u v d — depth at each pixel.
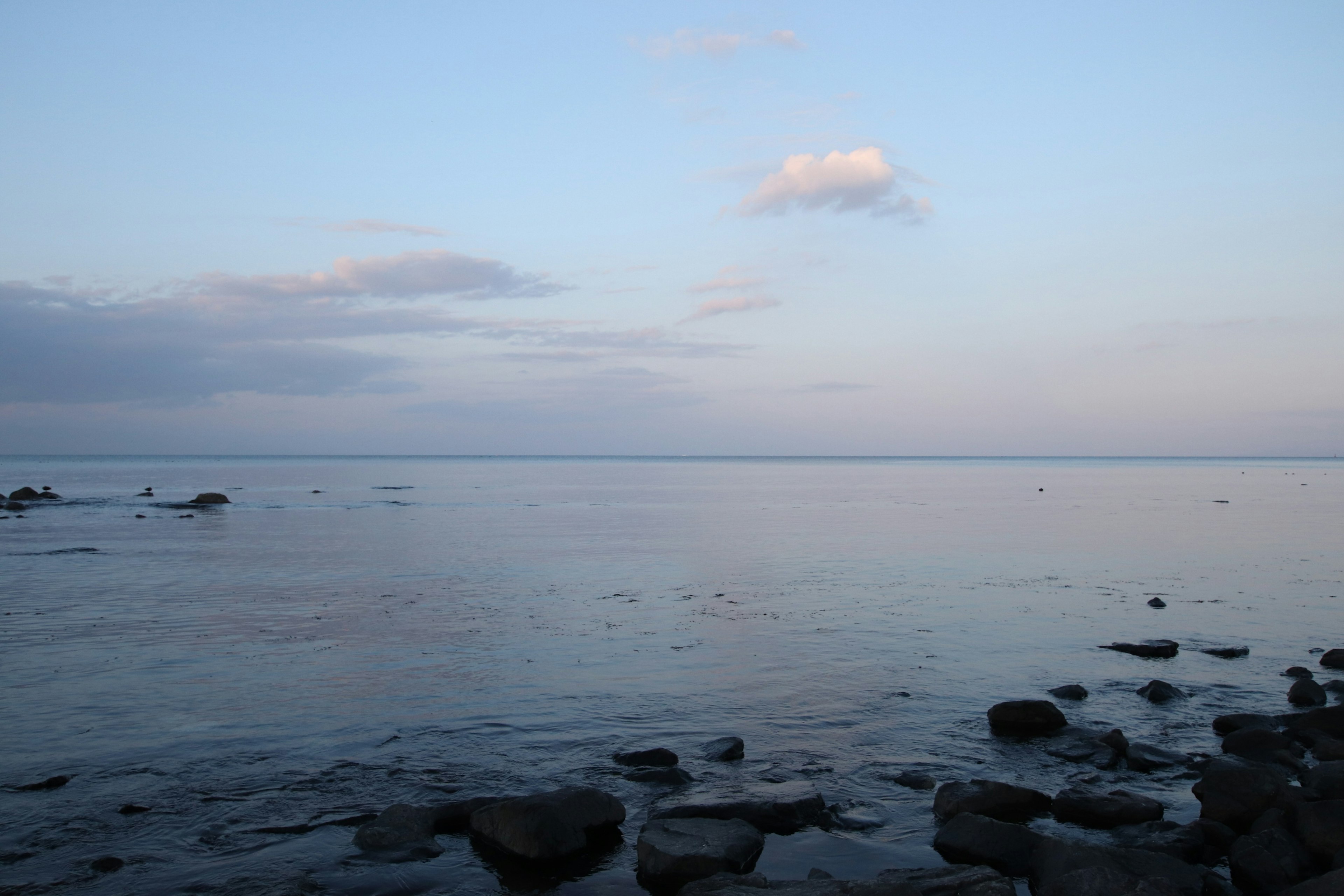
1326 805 8.29
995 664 15.34
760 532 41.31
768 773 10.27
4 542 35.94
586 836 8.55
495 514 53.50
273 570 27.34
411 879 7.87
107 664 15.12
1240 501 64.62
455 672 14.68
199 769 10.33
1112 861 7.56
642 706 12.81
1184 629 18.14
